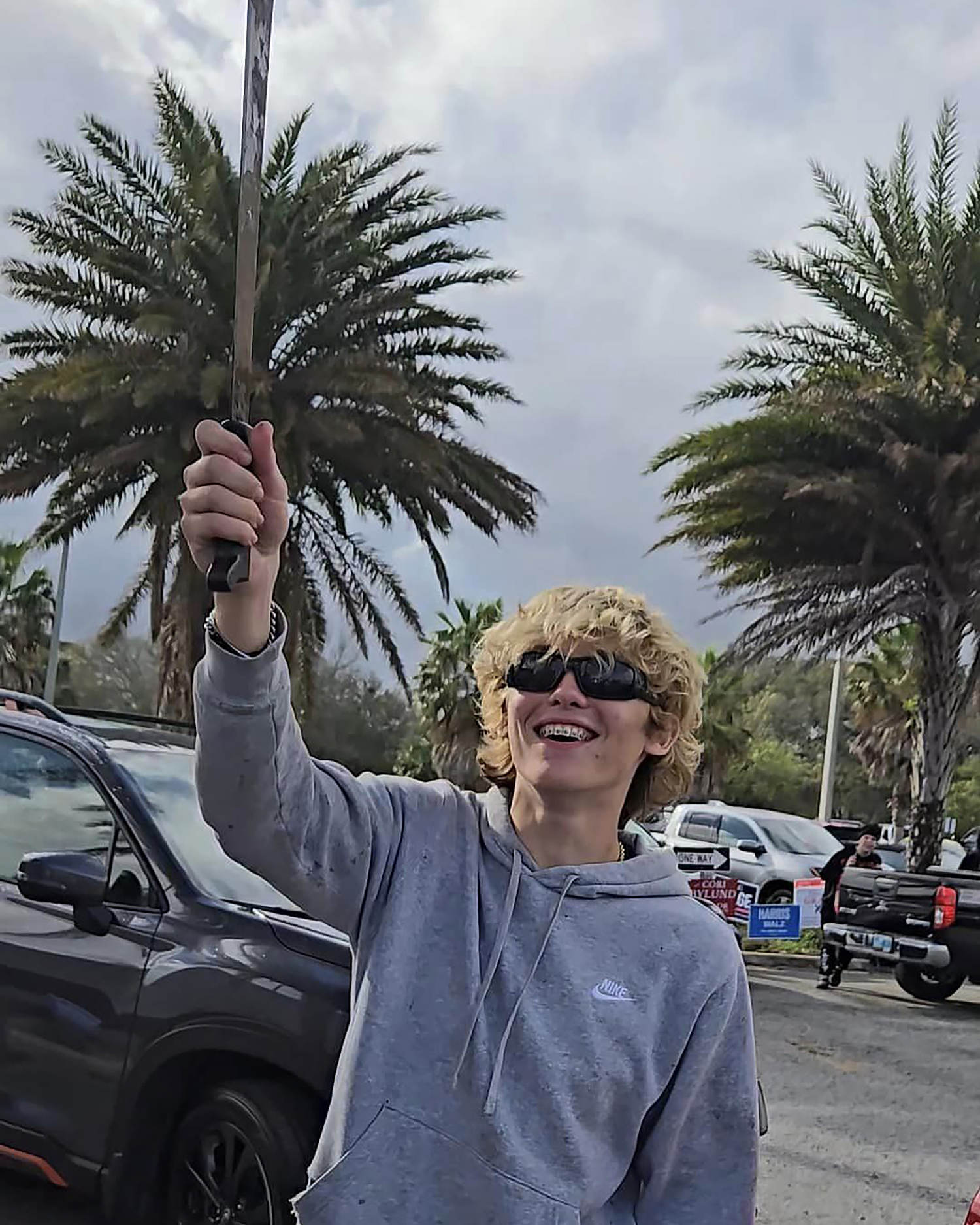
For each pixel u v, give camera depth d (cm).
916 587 1738
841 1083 867
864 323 1708
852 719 4516
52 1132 427
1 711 518
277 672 185
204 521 172
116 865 449
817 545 1747
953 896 1214
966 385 1591
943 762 1803
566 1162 186
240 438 173
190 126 1596
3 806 492
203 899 429
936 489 1634
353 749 3506
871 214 1716
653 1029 195
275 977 396
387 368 1556
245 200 167
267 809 187
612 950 198
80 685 4197
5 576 4150
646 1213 206
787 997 1245
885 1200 624
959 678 1788
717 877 1433
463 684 3634
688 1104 200
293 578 1805
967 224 1677
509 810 211
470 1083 185
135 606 2028
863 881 1308
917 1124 771
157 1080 410
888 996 1307
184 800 479
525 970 193
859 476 1662
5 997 443
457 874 201
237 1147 396
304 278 1611
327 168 1644
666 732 218
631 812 229
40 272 1622
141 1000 414
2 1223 473
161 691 1745
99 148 1622
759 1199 613
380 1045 188
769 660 1884
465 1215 181
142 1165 417
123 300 1619
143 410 1562
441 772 3650
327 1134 190
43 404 1577
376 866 200
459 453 1723
